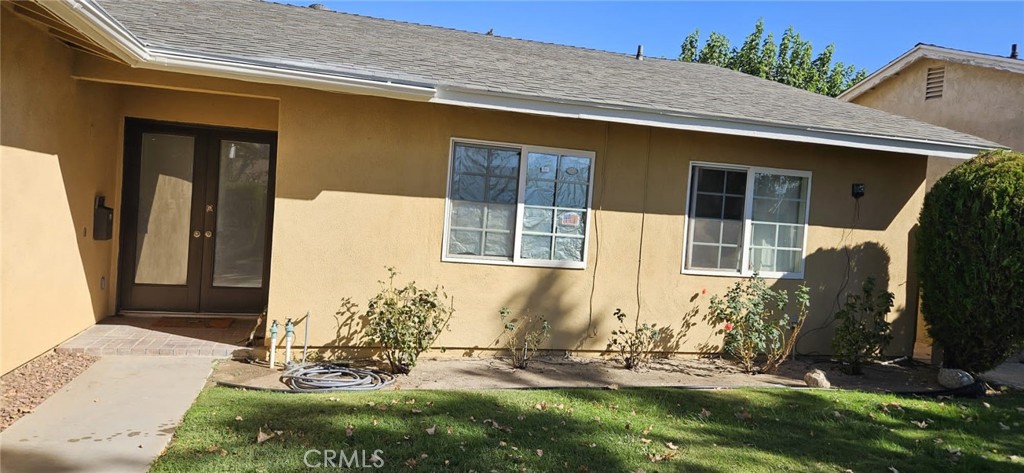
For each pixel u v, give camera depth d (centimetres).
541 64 862
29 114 532
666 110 695
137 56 528
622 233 759
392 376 627
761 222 809
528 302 734
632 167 759
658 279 773
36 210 555
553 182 739
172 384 550
